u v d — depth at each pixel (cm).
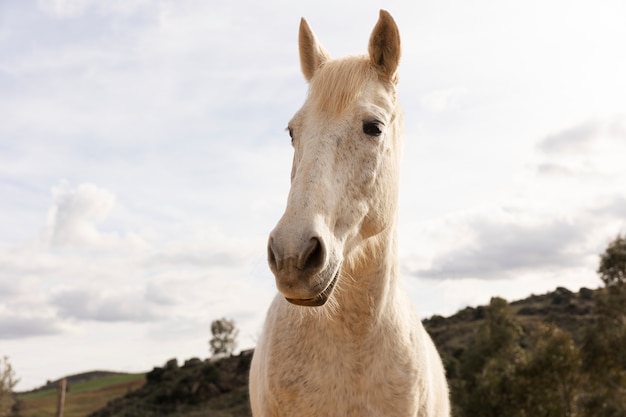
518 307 7331
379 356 343
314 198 301
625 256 2883
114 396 6550
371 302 342
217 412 4516
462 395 3538
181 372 6247
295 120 344
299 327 346
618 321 2878
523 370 3058
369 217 337
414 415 350
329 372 339
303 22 402
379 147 337
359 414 340
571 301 6862
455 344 5600
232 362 5972
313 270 284
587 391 2962
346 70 344
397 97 371
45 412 5744
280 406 349
